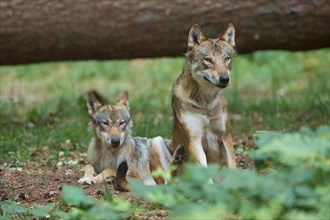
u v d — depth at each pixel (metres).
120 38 14.73
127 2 14.48
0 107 15.70
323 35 14.64
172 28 14.58
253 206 6.50
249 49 15.04
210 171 6.57
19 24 14.58
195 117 9.90
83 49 14.98
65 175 10.66
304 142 6.68
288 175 6.49
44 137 13.27
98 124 10.48
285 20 14.41
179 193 6.82
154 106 17.05
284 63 22.39
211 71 9.72
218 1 14.38
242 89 20.05
